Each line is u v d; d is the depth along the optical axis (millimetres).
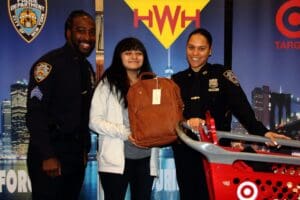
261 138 1946
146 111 2209
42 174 2307
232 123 2998
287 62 3008
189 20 2957
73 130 2334
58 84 2277
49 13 2916
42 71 2223
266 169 1853
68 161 2354
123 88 2305
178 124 1975
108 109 2305
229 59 2994
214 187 1740
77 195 2521
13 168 2965
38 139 2193
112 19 2939
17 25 2912
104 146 2297
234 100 2406
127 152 2316
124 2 2938
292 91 3018
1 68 2926
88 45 2422
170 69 2973
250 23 2986
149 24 2951
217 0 2963
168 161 3018
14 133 2951
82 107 2406
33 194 2359
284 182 1783
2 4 2895
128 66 2307
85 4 2926
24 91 2943
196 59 2404
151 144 2225
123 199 2336
